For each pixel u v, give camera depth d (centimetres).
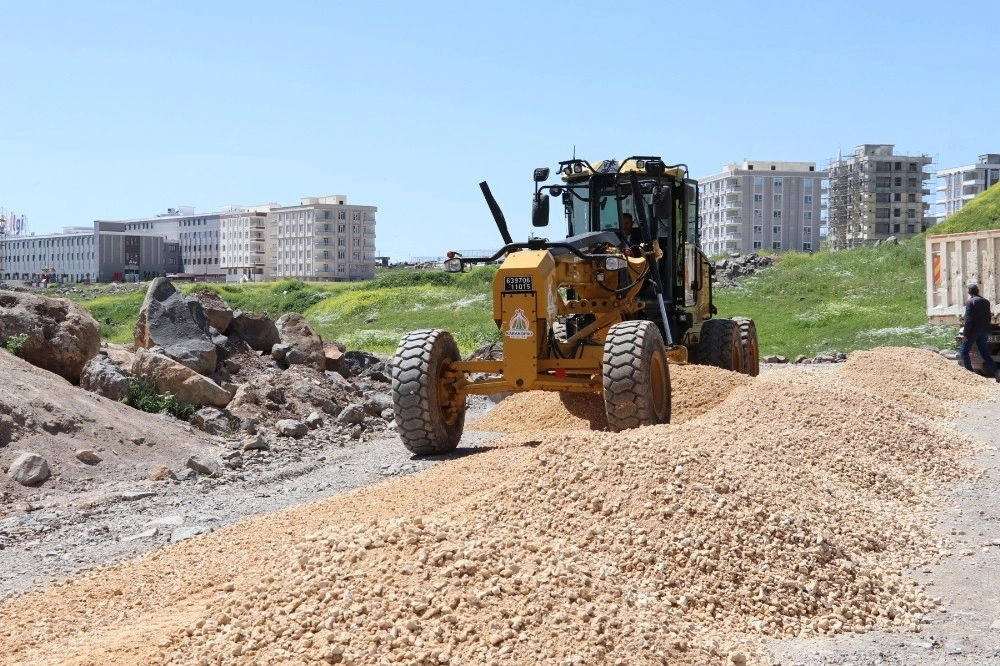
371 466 865
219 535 612
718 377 1004
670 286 1073
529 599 421
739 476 578
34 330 995
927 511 673
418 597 418
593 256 920
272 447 955
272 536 583
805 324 2897
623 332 846
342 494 705
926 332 2427
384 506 621
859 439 815
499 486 572
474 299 4609
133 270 16675
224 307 1264
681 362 1073
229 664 385
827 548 520
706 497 538
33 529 656
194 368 1095
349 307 4819
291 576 448
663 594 458
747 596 470
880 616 472
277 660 383
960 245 1742
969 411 1177
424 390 866
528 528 515
